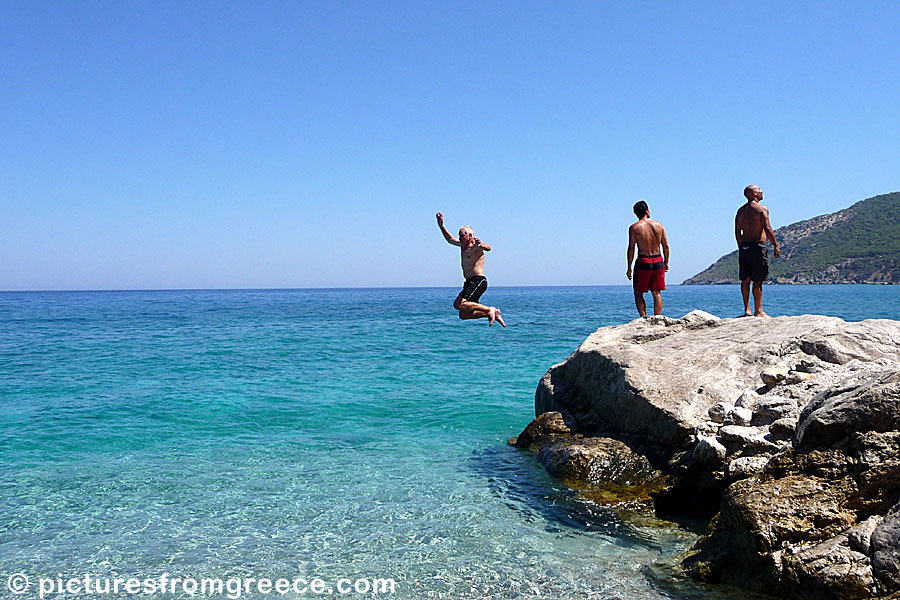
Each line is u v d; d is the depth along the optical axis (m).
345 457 10.82
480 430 12.84
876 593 5.11
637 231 13.09
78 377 19.14
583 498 8.61
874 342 9.30
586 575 6.45
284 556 6.92
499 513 8.18
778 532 5.85
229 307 81.19
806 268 185.88
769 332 10.55
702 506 7.97
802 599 5.52
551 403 12.20
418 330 37.19
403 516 8.08
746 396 8.76
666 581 6.29
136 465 10.28
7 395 16.17
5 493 8.91
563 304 83.19
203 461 10.55
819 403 7.07
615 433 9.98
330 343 29.19
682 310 59.31
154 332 36.50
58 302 108.62
